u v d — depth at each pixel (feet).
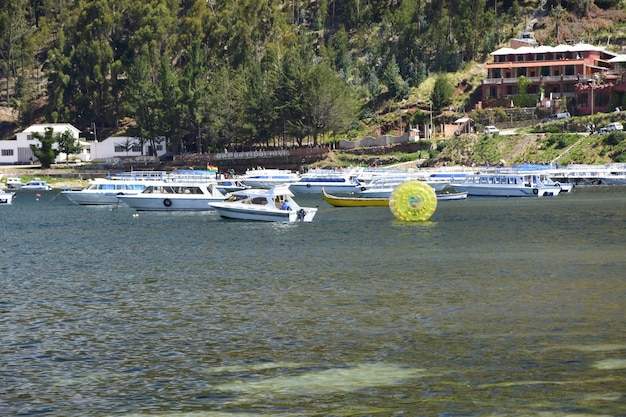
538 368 151.53
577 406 134.51
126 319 192.34
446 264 265.95
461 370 151.64
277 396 141.59
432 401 138.00
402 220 426.51
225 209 440.04
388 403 137.69
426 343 168.04
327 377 149.79
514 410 133.59
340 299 209.97
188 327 183.83
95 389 145.79
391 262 272.92
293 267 265.13
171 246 330.75
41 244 348.59
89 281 243.60
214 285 233.14
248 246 325.62
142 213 520.01
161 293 222.28
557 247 303.27
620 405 134.51
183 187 534.37
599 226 374.22
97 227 429.38
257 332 178.60
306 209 437.17
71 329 183.62
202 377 150.82
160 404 139.03
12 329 183.83
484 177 636.89
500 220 418.51
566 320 183.32
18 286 236.43
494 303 202.08
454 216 449.89
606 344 164.45
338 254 295.89
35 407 138.51
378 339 171.63
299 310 198.29
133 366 157.28
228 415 134.41
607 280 229.66
